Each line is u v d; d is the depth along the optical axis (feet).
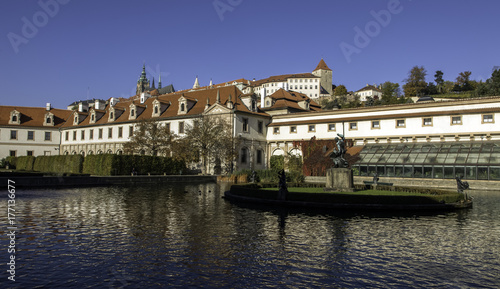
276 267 41.27
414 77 511.81
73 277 37.42
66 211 79.05
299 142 232.94
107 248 48.44
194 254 45.98
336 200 84.84
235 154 218.79
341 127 220.23
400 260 44.29
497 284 36.73
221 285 35.70
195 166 238.68
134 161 200.85
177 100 281.13
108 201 97.60
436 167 168.14
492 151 161.48
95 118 314.96
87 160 207.72
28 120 331.77
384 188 118.73
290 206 87.86
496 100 175.01
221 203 95.20
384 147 195.93
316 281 37.11
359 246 50.49
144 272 39.14
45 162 247.29
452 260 44.45
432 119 190.70
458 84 505.66
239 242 52.24
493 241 53.72
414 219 71.41
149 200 101.40
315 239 54.29
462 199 92.79
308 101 287.89
